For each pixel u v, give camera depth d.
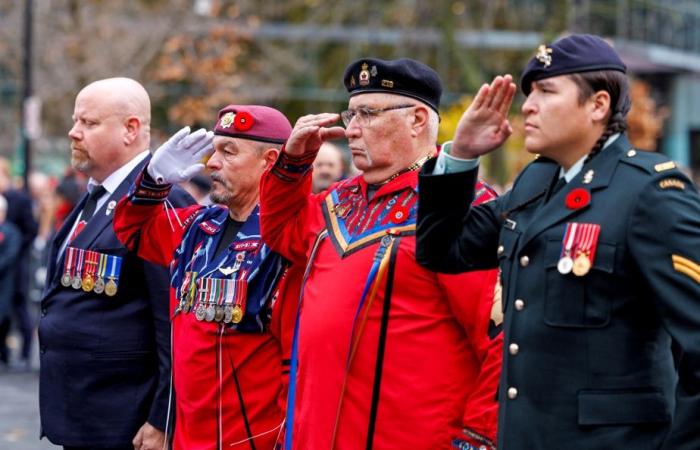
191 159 15.91
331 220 13.98
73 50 78.38
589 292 10.45
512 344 10.88
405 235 13.21
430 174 11.52
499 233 11.57
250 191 15.68
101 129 17.11
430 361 12.98
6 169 42.16
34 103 59.06
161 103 85.88
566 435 10.47
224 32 80.44
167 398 16.17
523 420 10.69
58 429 16.91
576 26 97.69
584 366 10.47
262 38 97.62
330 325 13.30
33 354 43.88
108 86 17.27
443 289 12.95
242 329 15.01
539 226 10.81
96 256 16.81
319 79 100.62
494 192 13.15
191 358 15.25
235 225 15.80
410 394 12.96
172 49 76.88
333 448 13.17
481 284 12.67
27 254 40.03
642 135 84.81
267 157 15.66
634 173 10.57
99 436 16.72
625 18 100.00
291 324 14.80
